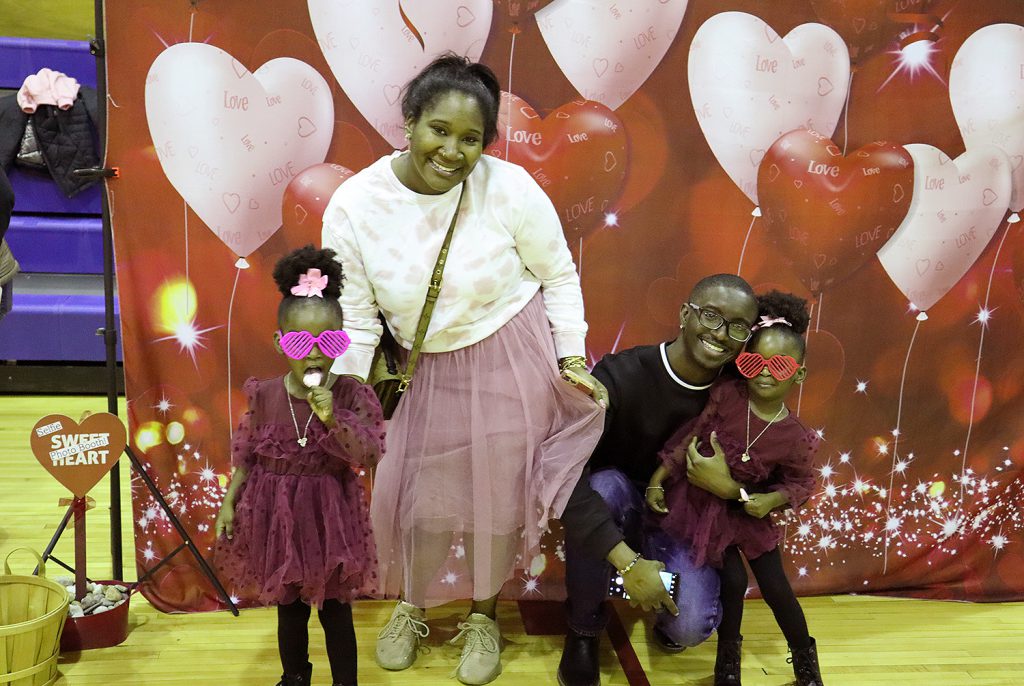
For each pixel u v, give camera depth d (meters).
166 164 1.91
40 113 3.54
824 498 2.26
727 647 1.84
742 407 1.79
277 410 1.60
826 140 2.06
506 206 1.69
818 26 2.01
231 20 1.86
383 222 1.67
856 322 2.18
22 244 3.64
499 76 1.96
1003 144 2.11
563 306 1.81
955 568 2.31
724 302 1.71
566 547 1.82
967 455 2.27
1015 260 2.18
